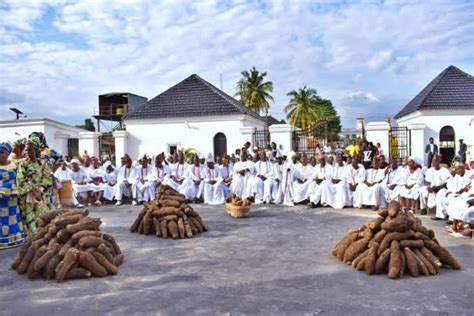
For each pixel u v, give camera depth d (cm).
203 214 1147
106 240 662
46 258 580
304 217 1073
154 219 873
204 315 443
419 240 600
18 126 2153
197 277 577
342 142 3447
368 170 1234
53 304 484
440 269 602
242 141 1938
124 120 2308
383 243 592
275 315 440
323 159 1293
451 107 1989
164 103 2334
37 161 827
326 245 758
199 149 2209
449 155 2000
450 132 2005
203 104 2252
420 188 1094
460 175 983
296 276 576
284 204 1315
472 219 788
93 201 1388
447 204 957
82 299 498
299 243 777
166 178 1395
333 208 1230
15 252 739
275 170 1347
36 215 814
